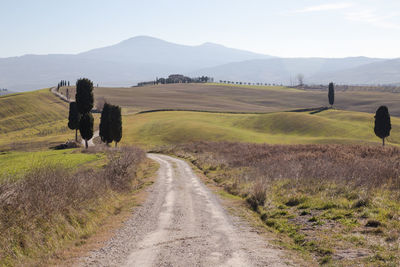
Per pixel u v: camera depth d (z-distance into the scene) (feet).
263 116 379.76
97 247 32.76
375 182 53.72
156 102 602.85
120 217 45.93
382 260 27.12
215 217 45.75
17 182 36.96
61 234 34.73
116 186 64.49
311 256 29.37
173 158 161.79
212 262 27.71
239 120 377.91
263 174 73.92
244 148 145.48
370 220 37.04
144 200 58.70
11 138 336.08
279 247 32.12
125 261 28.48
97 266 27.53
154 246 32.50
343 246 31.04
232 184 72.28
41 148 239.09
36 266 27.76
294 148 113.50
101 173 65.77
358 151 91.61
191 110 474.90
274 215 45.37
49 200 37.17
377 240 31.94
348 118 369.71
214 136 280.10
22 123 413.80
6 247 28.60
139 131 316.40
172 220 43.96
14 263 27.78
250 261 27.89
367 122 346.54
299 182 61.98
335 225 37.93
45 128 377.91
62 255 30.48
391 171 58.49
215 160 123.13
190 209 51.11
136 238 35.63
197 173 101.09
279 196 55.77
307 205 47.93
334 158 79.20
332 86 469.57
